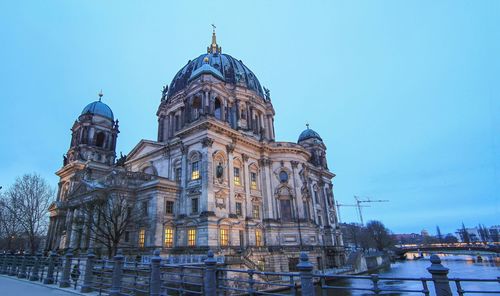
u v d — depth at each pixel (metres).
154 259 16.34
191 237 47.25
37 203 69.69
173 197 50.91
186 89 59.91
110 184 50.06
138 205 50.31
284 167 65.06
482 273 66.06
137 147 66.50
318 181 82.44
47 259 28.80
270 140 72.06
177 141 56.50
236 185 55.28
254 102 74.38
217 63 75.25
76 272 23.36
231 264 40.59
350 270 63.69
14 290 20.86
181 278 15.39
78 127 77.06
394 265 107.31
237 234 50.94
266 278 43.72
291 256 55.38
